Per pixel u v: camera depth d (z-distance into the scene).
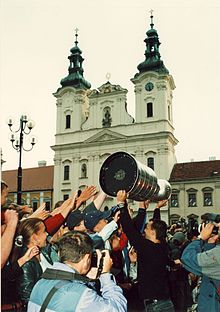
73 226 4.04
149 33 44.34
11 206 3.78
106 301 2.15
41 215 3.75
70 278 2.17
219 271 3.32
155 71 41.38
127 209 3.64
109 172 3.91
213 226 3.53
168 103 42.41
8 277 2.88
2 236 2.64
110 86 43.59
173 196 39.56
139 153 40.47
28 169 49.72
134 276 5.34
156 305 3.43
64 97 45.91
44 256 3.39
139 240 3.53
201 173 39.44
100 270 2.37
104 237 3.63
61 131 45.19
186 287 5.13
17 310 2.80
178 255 5.05
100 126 43.34
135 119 41.72
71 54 48.75
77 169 43.19
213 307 3.45
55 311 2.04
